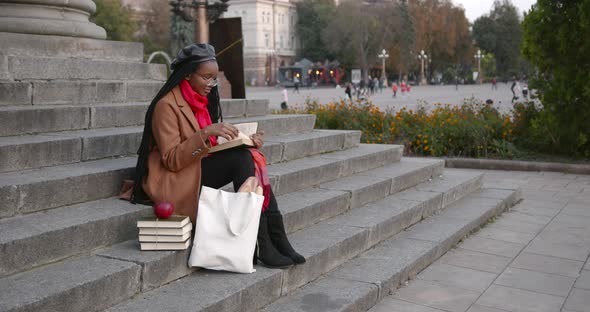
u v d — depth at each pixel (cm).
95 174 419
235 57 1087
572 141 1130
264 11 10094
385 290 450
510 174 1058
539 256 562
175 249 371
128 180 436
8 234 332
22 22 639
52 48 645
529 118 1236
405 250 527
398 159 800
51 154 446
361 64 8844
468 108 1428
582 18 1058
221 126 388
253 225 383
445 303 443
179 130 404
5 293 296
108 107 562
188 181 394
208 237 376
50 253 343
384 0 9250
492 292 467
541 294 463
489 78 11469
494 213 721
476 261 547
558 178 1006
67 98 590
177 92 410
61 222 360
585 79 1083
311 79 9212
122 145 505
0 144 418
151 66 721
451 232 593
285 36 10562
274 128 695
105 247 376
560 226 679
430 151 1242
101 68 652
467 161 1138
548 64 1130
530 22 1139
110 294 329
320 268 450
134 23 5494
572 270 521
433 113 1426
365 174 686
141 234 368
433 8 9412
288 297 409
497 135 1254
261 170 414
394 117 1388
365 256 509
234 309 356
